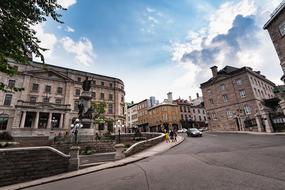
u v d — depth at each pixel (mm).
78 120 21641
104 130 43156
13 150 8273
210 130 40281
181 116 56031
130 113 72812
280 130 22625
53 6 6312
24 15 5957
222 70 39906
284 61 19703
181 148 14312
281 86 26484
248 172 5367
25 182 7906
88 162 11234
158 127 55250
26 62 6562
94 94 47000
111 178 6770
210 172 5840
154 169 7367
